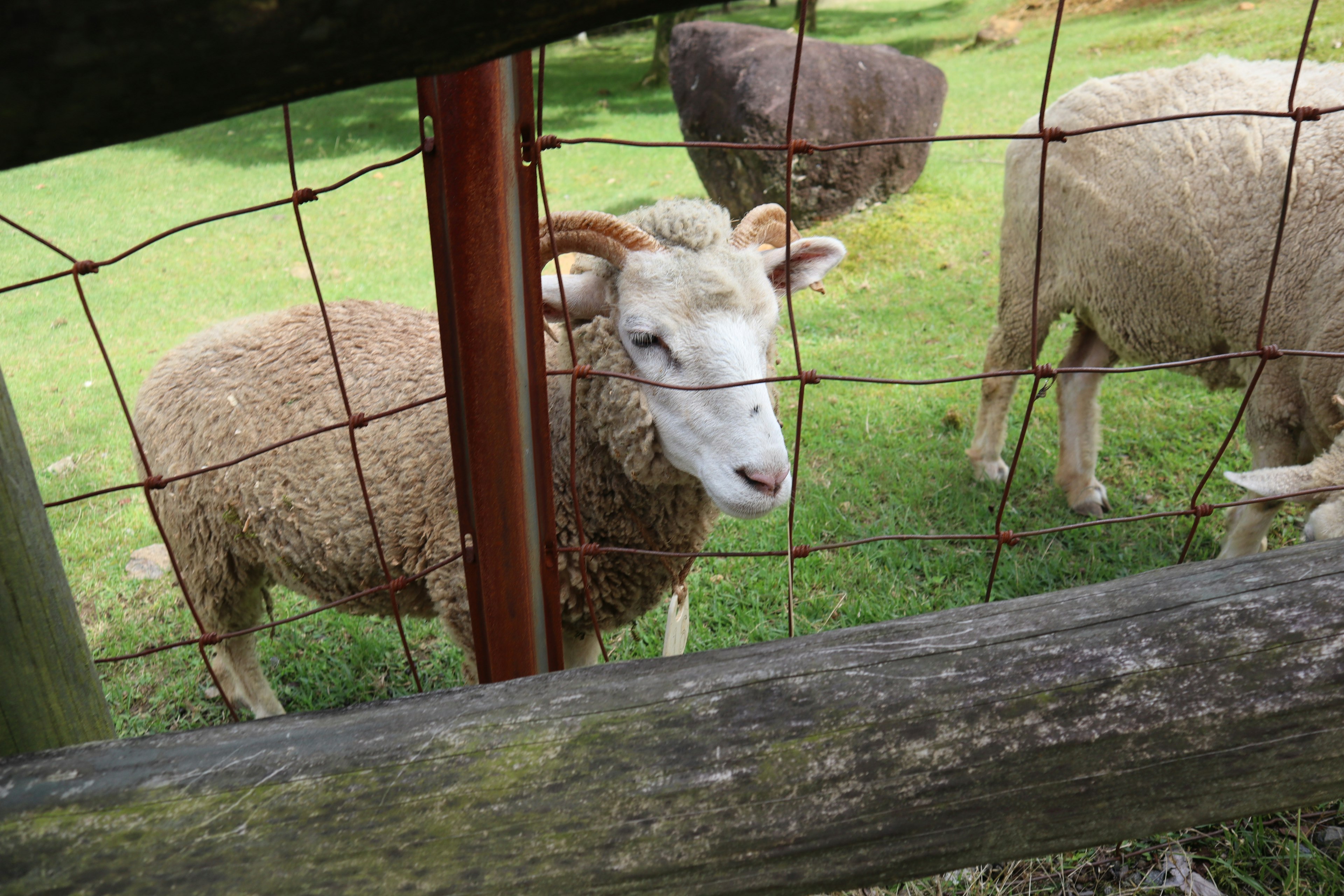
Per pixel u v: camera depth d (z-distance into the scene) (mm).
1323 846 2225
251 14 575
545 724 1154
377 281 7984
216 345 2959
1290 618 1184
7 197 11398
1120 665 1173
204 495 2846
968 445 4855
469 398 1463
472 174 1317
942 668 1182
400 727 1156
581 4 640
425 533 2490
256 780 1098
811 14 19172
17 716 1277
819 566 3859
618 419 2342
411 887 1077
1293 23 11266
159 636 3771
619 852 1109
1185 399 5047
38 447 5504
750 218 2432
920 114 8570
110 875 1041
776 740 1142
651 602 2729
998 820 1165
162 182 11812
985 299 6590
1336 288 3191
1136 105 3783
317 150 12820
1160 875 2199
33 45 556
